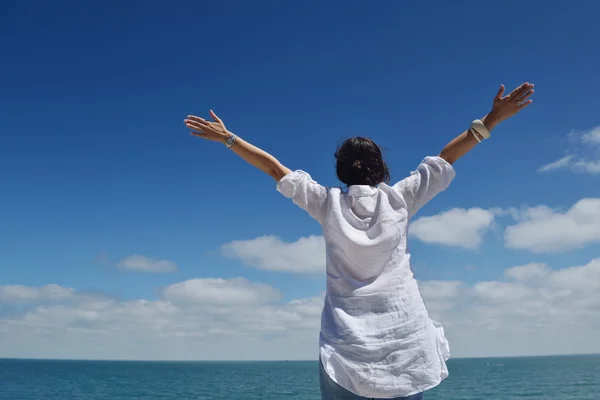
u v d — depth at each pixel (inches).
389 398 72.1
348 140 89.0
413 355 72.9
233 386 2861.7
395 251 78.2
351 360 72.9
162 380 3612.2
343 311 76.1
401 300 75.3
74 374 4800.7
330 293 79.2
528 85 87.0
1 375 4458.7
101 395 2229.3
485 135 89.4
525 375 3673.7
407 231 81.4
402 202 81.3
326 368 73.5
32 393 2391.7
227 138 92.0
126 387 2807.6
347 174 86.7
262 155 92.4
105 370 6323.8
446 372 76.0
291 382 3280.0
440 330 79.7
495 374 3929.6
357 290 76.2
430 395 1972.2
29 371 5816.9
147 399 1978.3
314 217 85.2
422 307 76.6
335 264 79.7
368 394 72.2
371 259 77.0
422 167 86.1
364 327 73.9
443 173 85.0
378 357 72.5
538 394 1910.7
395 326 73.6
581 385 2389.3
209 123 92.4
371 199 81.1
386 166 90.0
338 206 81.7
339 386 73.4
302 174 87.7
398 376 72.0
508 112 88.8
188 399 1946.4
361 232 78.8
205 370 6446.9
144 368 7534.5
